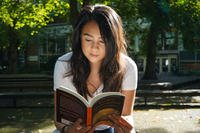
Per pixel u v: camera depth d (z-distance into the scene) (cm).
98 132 303
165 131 959
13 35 3678
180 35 3098
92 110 272
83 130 276
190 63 4447
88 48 292
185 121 1104
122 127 282
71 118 278
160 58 4612
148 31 2916
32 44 4438
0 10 2436
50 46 4819
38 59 4872
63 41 4719
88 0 2045
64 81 313
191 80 3008
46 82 2262
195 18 2750
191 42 2775
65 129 280
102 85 309
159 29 2723
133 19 2897
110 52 293
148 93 1436
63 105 279
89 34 289
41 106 1433
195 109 1362
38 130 980
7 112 1303
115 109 277
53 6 2531
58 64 317
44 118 1166
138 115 1217
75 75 308
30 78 2416
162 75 4128
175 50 4481
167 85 2089
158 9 2653
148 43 2872
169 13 2666
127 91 312
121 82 308
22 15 2464
